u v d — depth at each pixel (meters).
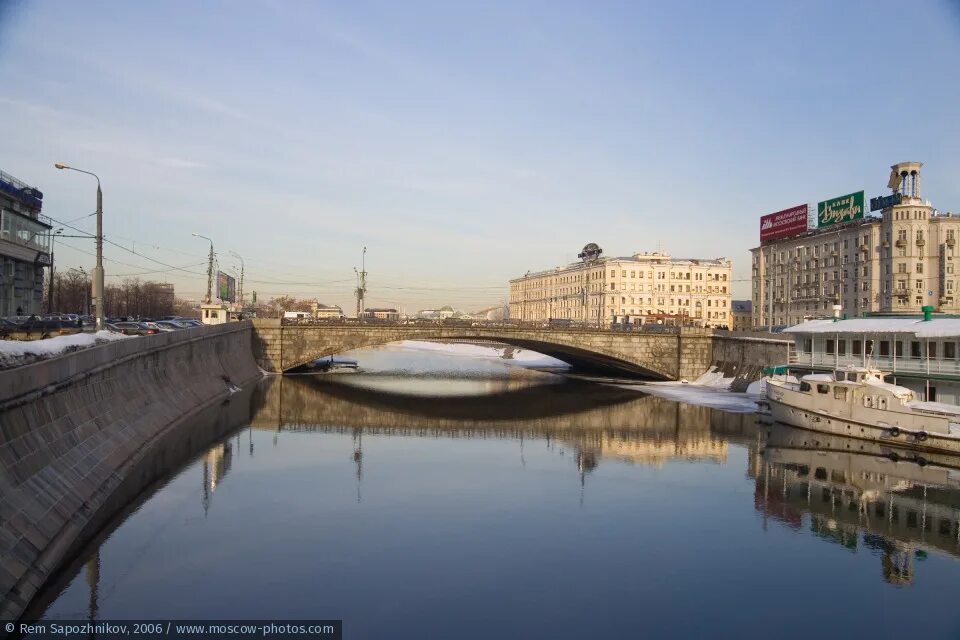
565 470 47.34
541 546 31.67
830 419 59.28
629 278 197.38
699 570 29.25
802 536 33.81
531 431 63.78
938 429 51.38
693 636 23.38
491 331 103.81
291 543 30.98
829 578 28.66
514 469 47.38
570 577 28.11
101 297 48.22
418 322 106.19
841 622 24.69
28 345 32.38
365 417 69.88
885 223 128.12
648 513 37.19
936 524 35.81
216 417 63.94
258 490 39.50
